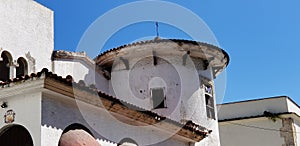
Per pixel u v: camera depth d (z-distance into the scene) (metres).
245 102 30.97
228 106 31.38
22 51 20.42
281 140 29.52
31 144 12.17
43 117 12.05
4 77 19.39
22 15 20.95
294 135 29.45
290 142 29.31
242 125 30.67
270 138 29.81
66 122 12.90
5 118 12.55
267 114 29.89
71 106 13.23
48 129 12.15
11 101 12.63
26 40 20.83
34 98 12.24
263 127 30.14
